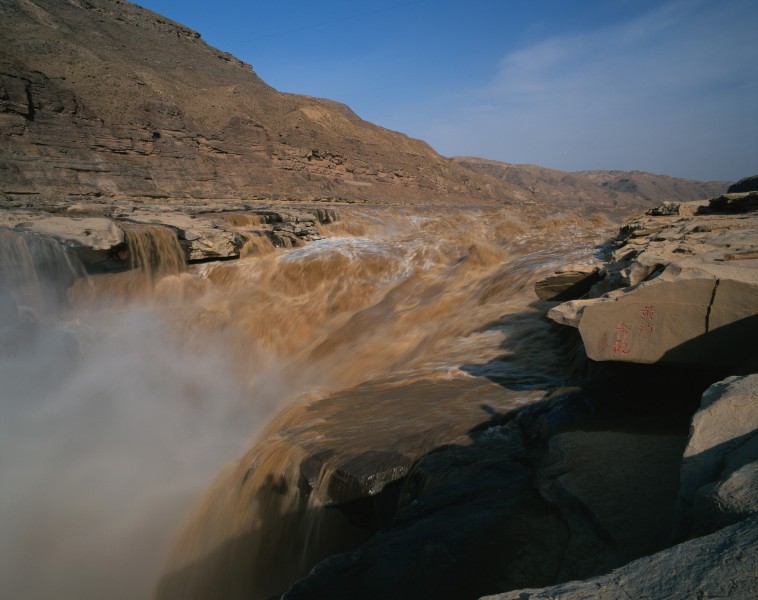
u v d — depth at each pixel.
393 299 11.96
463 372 6.23
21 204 14.37
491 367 6.25
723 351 3.51
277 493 4.63
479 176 91.12
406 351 9.04
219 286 13.70
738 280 3.44
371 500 4.02
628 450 3.31
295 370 10.66
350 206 32.59
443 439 4.33
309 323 12.15
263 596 4.53
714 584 1.20
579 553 2.56
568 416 4.05
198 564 5.17
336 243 15.44
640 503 2.72
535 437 4.09
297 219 19.52
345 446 4.48
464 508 3.28
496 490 3.40
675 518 1.88
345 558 3.00
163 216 15.18
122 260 12.61
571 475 3.10
